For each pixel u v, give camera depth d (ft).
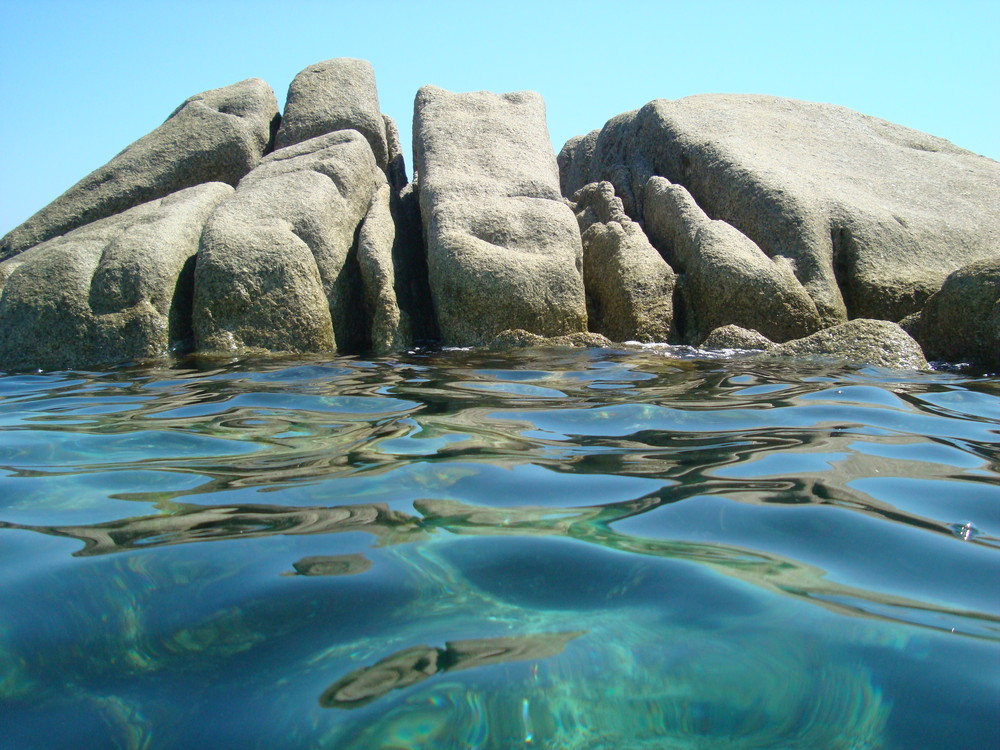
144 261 27.89
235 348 27.35
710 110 40.24
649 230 34.81
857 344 24.13
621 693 5.53
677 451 12.19
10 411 16.84
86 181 36.24
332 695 5.53
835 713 5.34
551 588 7.14
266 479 10.83
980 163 40.14
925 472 10.98
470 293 28.89
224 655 6.08
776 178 32.83
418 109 39.04
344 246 31.27
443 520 8.95
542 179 33.99
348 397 17.42
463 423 14.40
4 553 8.13
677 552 7.98
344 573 7.47
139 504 9.81
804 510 9.27
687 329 29.73
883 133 42.34
